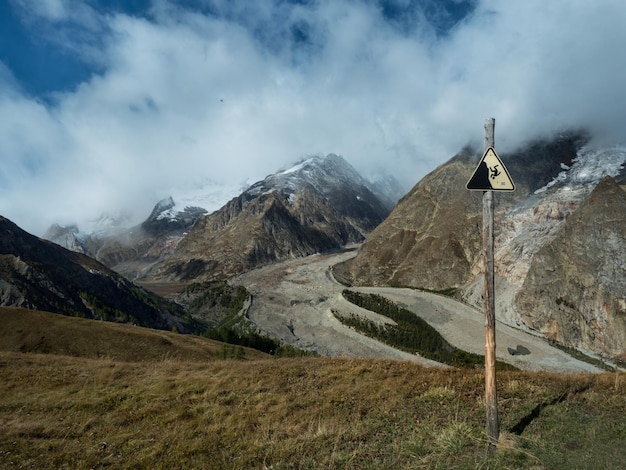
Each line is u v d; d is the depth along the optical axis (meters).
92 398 18.67
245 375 21.61
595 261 116.88
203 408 17.00
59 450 13.46
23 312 71.81
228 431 14.60
